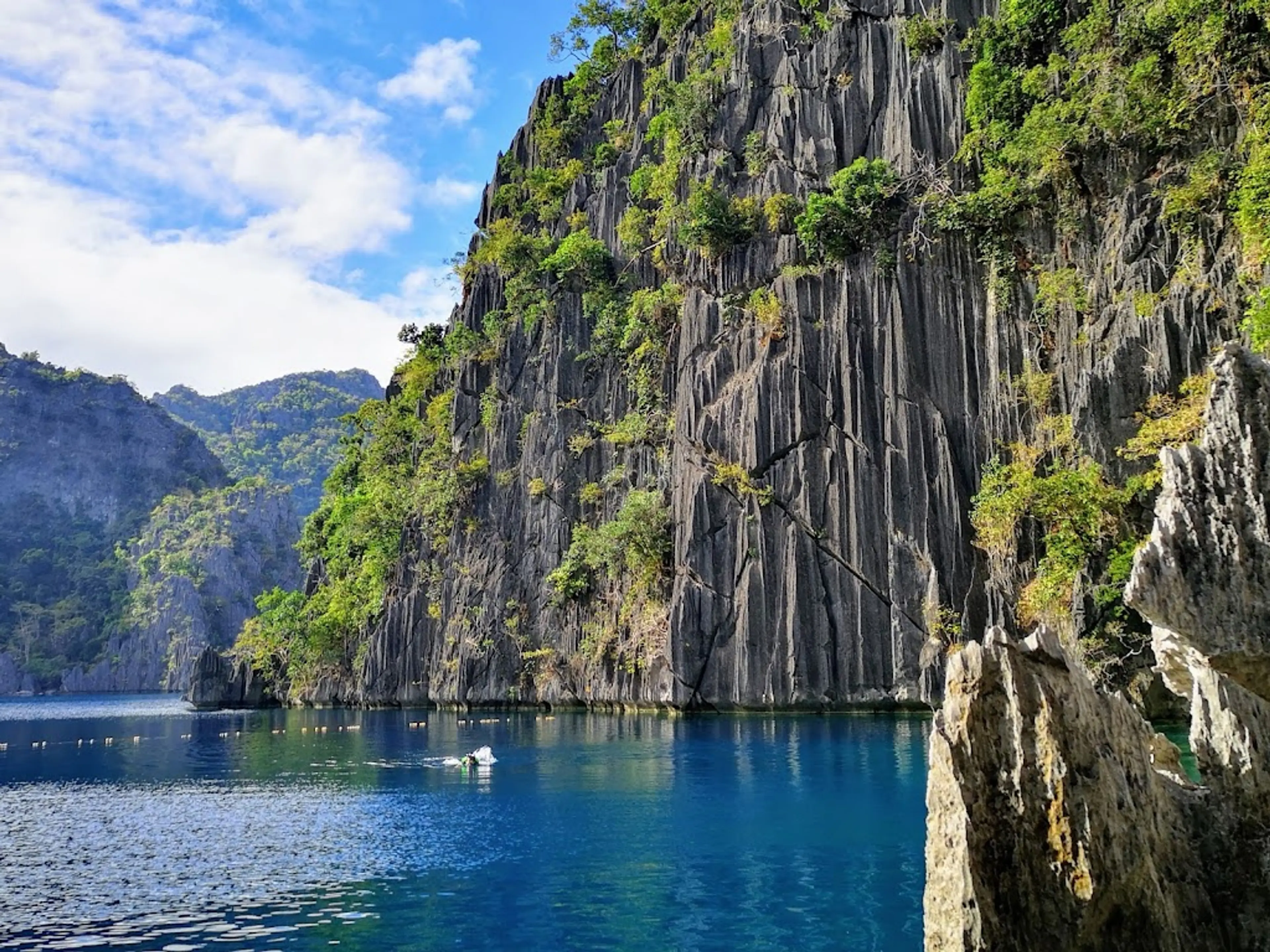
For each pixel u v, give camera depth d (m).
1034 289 54.09
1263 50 43.19
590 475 80.69
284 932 17.88
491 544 84.81
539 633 78.94
